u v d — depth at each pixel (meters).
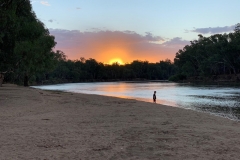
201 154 7.10
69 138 8.83
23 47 27.55
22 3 28.81
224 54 100.19
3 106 18.02
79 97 29.59
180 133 9.91
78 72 167.12
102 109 18.02
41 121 12.31
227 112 21.05
